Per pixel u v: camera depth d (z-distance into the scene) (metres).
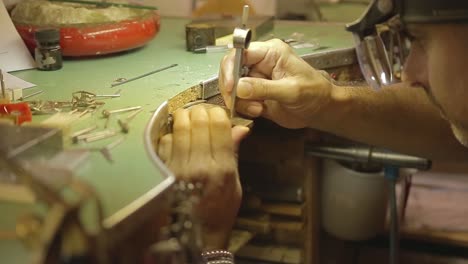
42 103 1.00
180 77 1.17
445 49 0.81
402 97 1.28
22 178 0.51
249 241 1.71
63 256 0.49
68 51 1.30
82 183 0.51
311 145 1.60
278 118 1.19
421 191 2.06
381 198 1.72
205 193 0.83
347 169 1.70
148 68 1.25
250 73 1.12
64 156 0.72
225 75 1.04
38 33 1.23
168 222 0.64
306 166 1.64
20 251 0.52
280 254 1.67
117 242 0.54
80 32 1.29
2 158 0.53
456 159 1.35
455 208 1.95
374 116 1.26
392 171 1.55
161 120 0.92
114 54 1.38
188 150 0.85
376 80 1.11
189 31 1.40
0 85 1.10
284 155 1.66
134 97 1.03
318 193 1.77
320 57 1.39
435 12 0.78
